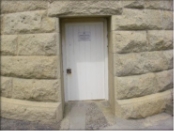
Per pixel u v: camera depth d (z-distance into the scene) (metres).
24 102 3.66
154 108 3.79
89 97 4.44
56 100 3.54
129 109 3.53
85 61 4.32
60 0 3.37
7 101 3.76
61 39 4.04
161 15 3.96
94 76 4.38
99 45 4.28
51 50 3.44
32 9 3.48
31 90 3.59
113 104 3.78
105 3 3.41
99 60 4.32
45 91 3.53
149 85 3.83
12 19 3.62
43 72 3.50
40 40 3.46
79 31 4.22
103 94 4.44
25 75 3.62
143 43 3.71
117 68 3.55
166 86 4.12
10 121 3.58
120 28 3.51
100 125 3.38
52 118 3.44
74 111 3.95
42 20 3.43
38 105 3.53
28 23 3.50
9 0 3.64
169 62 4.19
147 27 3.74
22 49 3.59
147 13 3.72
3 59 3.79
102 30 4.23
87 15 3.43
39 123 3.48
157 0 3.86
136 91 3.68
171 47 4.24
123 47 3.53
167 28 4.12
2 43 3.76
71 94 4.40
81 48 4.28
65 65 4.23
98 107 4.12
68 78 4.34
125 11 3.51
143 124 3.42
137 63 3.67
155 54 3.91
